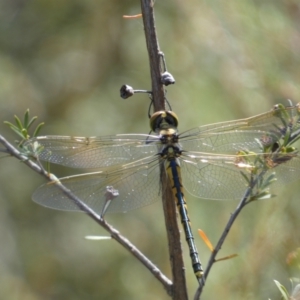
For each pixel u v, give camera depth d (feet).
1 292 6.37
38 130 5.32
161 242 5.93
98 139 5.40
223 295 5.57
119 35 6.44
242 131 5.40
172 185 5.40
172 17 5.83
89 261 6.38
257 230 5.55
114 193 5.34
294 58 5.65
